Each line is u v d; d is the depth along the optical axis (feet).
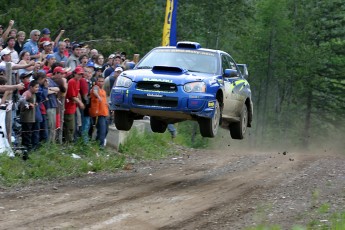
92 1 177.06
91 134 93.66
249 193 65.87
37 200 57.77
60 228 47.37
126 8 180.96
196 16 291.58
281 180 75.61
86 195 61.26
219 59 77.36
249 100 85.20
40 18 142.20
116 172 80.64
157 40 189.78
